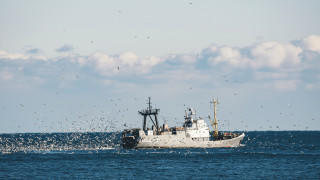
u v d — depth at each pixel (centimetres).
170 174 13888
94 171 14650
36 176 13650
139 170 14800
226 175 13638
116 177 13412
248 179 12912
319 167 15162
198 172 14262
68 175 13838
